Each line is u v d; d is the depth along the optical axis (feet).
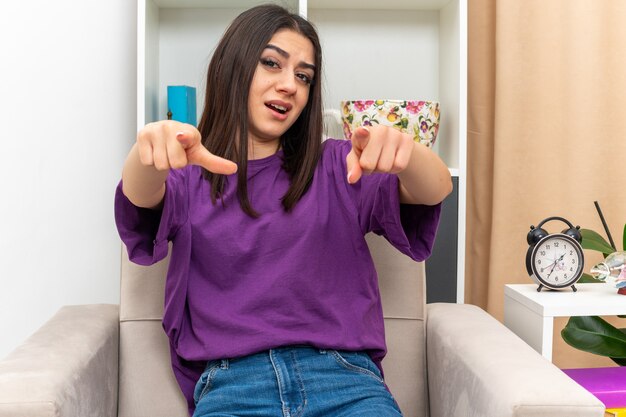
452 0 6.24
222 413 3.59
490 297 6.68
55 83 6.07
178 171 4.00
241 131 3.96
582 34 6.39
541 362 3.43
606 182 6.51
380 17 6.78
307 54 4.04
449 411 3.86
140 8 5.71
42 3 5.94
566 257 4.75
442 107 6.53
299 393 3.66
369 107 5.81
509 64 6.49
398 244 3.78
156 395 4.26
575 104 6.45
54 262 6.17
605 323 5.03
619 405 4.19
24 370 3.31
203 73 6.54
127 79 6.68
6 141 5.80
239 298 3.85
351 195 4.03
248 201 3.93
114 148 6.57
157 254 3.61
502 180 6.57
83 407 3.50
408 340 4.46
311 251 3.90
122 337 4.33
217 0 6.36
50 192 6.10
